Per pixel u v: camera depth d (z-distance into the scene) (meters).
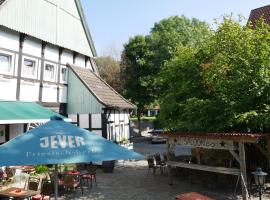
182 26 41.12
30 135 5.88
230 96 13.35
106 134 20.47
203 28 16.05
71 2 21.83
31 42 17.95
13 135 16.56
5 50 16.05
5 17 15.84
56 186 6.54
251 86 13.20
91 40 24.28
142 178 16.31
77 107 21.17
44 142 5.71
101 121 20.59
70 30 21.62
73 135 6.10
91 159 5.52
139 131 43.69
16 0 16.58
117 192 13.51
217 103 13.55
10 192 9.97
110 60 59.72
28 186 11.23
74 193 13.34
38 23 18.33
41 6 18.62
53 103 19.81
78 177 14.19
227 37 13.93
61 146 5.69
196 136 12.87
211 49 14.59
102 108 20.41
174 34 39.31
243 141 11.49
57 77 20.31
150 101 41.66
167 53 39.12
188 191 13.49
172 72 16.28
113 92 24.62
